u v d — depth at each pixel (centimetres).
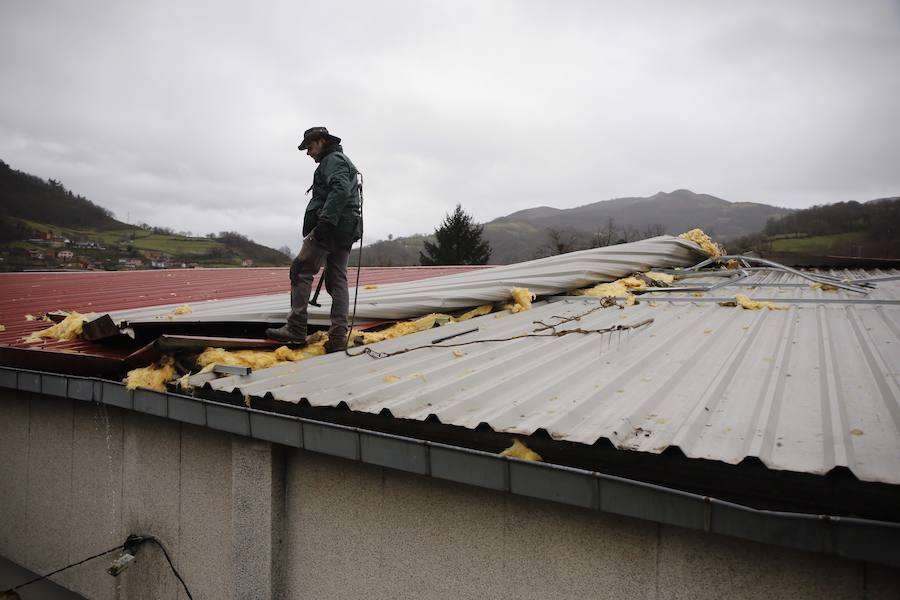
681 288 673
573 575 270
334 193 404
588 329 479
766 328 464
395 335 496
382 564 328
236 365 387
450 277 772
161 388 379
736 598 234
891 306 518
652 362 377
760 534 203
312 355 436
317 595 355
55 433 506
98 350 443
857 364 347
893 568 208
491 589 292
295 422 313
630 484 226
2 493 553
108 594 468
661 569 249
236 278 1145
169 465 424
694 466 223
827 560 219
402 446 278
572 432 256
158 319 452
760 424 254
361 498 336
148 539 434
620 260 762
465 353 422
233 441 372
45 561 514
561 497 239
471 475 259
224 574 393
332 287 443
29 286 943
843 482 201
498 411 286
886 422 251
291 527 365
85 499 483
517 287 623
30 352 433
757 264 1053
